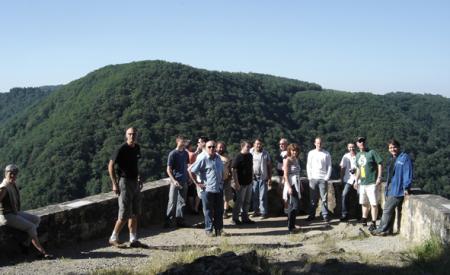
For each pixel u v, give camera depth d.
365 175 8.61
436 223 6.53
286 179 8.60
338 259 6.24
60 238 7.18
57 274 5.75
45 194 46.12
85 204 7.65
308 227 9.10
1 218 6.30
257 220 9.81
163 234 8.41
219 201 8.27
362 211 9.20
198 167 8.19
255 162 9.84
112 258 6.61
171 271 5.27
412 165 7.84
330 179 10.48
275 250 7.17
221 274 5.15
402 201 7.98
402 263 6.03
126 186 7.00
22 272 5.81
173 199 8.92
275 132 60.06
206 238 8.12
